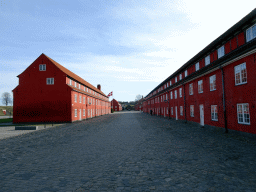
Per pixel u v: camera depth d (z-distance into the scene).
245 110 11.27
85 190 4.17
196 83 19.11
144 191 4.07
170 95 31.11
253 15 10.21
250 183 4.40
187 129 15.70
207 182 4.51
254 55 10.38
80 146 9.27
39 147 9.20
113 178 4.89
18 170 5.68
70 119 27.58
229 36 12.88
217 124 14.67
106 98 69.38
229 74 12.88
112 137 12.03
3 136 13.51
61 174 5.27
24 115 27.84
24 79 28.42
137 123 22.77
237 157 6.62
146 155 7.23
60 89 28.09
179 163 6.09
